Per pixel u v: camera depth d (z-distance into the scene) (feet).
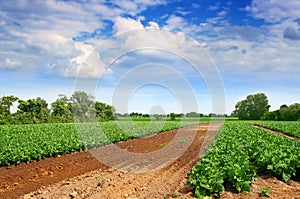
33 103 179.11
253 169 32.42
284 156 36.47
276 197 27.07
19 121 169.07
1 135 83.30
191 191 29.32
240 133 87.92
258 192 28.63
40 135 83.25
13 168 45.24
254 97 318.45
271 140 62.44
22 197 31.04
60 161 50.70
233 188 29.45
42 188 34.42
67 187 34.12
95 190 32.48
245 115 319.68
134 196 29.99
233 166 30.71
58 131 97.40
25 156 48.60
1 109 174.29
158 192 30.81
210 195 27.40
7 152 51.01
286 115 273.54
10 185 35.99
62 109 180.96
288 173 33.81
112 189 32.71
